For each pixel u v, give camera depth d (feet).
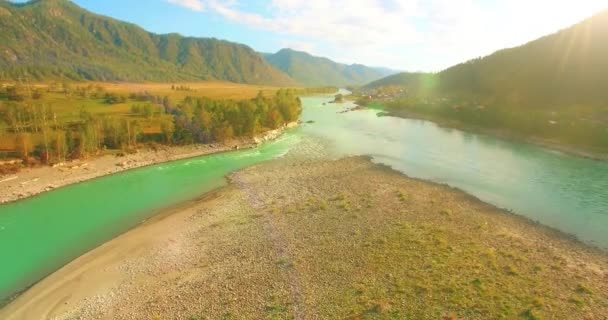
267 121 329.31
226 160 237.86
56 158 200.03
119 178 198.18
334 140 303.48
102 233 135.44
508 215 143.33
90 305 92.73
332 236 123.54
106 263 112.47
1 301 96.63
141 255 116.78
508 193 173.06
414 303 84.79
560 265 103.50
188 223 140.05
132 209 157.58
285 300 89.10
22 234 133.69
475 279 93.91
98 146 225.76
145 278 103.91
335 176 197.36
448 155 250.98
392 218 137.80
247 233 129.18
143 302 92.63
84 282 103.04
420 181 188.14
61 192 175.63
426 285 91.61
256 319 82.58
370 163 225.35
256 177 199.00
